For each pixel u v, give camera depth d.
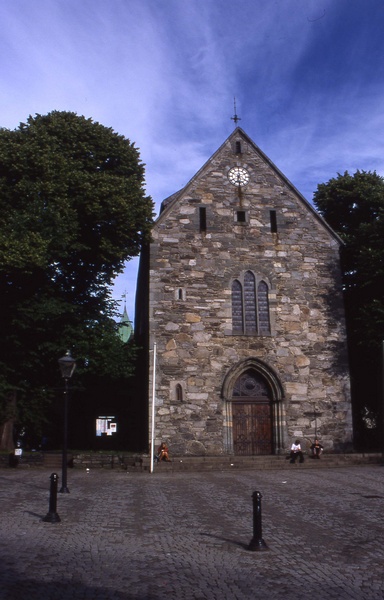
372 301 33.94
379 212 35.88
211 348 31.38
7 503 16.17
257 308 32.28
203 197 33.22
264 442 31.28
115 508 15.73
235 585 8.89
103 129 33.75
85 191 30.62
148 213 32.09
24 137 30.58
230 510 15.51
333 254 33.66
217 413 30.67
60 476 24.28
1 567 9.59
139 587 8.74
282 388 31.39
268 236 33.28
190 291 31.89
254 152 34.41
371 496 17.86
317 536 12.25
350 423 31.67
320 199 40.81
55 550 10.84
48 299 30.25
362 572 9.58
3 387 28.73
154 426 30.02
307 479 22.89
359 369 36.69
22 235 27.88
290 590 8.66
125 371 32.22
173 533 12.55
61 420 41.62
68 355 19.92
